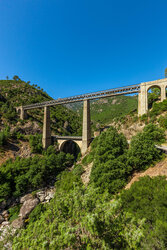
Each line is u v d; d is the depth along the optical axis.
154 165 16.86
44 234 6.78
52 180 38.19
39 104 60.72
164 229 6.51
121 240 6.46
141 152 17.59
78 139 50.56
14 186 32.09
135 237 5.76
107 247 5.82
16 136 55.34
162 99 34.31
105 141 20.84
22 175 33.69
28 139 57.75
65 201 8.43
